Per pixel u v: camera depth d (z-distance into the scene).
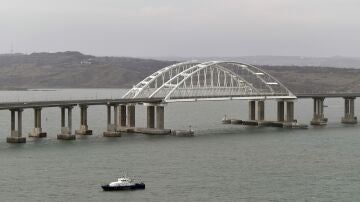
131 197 123.19
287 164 161.12
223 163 161.62
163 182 136.62
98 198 122.19
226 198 123.06
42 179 138.00
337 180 140.50
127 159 165.38
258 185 134.50
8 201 118.81
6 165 153.38
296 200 122.06
